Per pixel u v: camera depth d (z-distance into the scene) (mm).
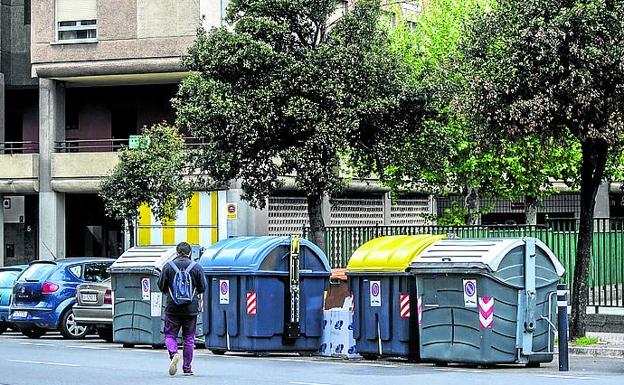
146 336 31047
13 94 61562
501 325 24000
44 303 36219
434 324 24656
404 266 25609
